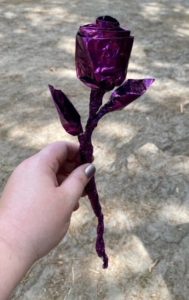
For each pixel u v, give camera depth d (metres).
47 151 0.31
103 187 0.83
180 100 1.11
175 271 0.67
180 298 0.63
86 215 0.76
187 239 0.72
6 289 0.26
